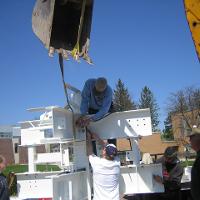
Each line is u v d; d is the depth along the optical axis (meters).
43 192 5.41
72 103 5.97
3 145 54.59
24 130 6.47
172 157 6.93
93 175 5.72
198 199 4.20
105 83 5.70
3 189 5.82
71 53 4.32
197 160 4.29
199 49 2.99
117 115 5.86
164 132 57.62
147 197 7.05
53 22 4.33
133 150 5.87
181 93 51.69
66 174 5.35
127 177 5.88
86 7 4.31
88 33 4.29
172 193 6.93
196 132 4.44
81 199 5.80
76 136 5.83
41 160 7.18
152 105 79.69
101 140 5.88
